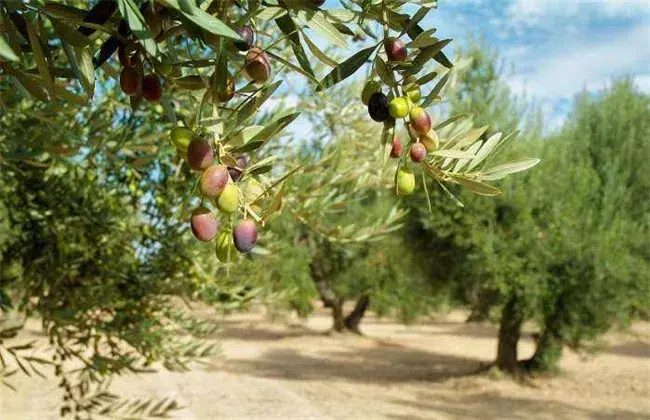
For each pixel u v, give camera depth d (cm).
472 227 1491
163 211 404
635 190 1809
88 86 104
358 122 413
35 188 368
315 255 2438
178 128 102
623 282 1510
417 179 1482
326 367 1908
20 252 376
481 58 1517
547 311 1523
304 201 345
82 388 389
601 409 1335
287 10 111
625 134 1838
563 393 1499
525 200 1490
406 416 1241
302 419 1145
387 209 1473
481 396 1474
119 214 401
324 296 2772
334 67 112
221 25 82
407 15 114
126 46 108
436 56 118
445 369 1877
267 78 110
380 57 115
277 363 1945
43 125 252
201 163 101
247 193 111
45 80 105
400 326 3319
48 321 360
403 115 114
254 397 1322
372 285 2500
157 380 1422
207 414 1123
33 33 100
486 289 1603
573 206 1577
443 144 123
